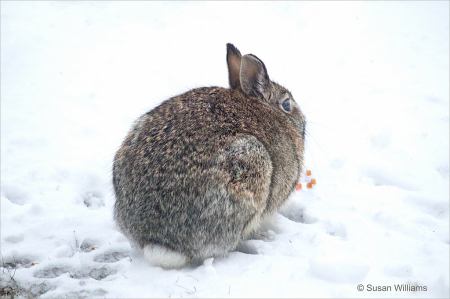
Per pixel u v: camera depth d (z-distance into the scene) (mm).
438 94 10984
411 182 8000
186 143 5754
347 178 8242
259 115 6457
